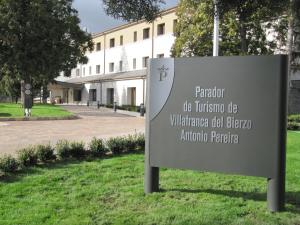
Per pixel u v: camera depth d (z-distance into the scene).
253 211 6.68
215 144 7.00
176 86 7.28
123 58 61.91
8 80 54.44
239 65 6.80
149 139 7.54
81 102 68.94
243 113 6.79
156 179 7.69
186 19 32.31
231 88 6.86
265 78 6.64
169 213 6.63
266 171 6.67
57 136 17.31
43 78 45.19
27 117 27.92
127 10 7.48
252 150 6.75
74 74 77.56
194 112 7.16
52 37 40.84
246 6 7.60
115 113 40.19
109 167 9.84
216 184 8.25
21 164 9.65
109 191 7.90
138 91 53.34
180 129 7.27
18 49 40.69
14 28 39.94
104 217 6.60
